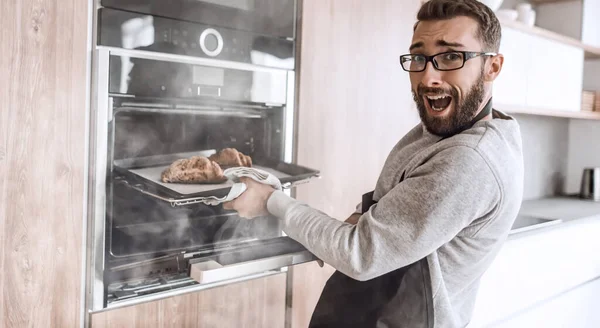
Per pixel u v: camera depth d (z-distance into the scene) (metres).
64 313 1.18
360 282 1.07
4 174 1.08
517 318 2.09
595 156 3.17
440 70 0.96
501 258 1.97
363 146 1.78
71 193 1.17
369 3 1.73
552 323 2.28
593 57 3.13
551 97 2.66
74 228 1.18
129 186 1.21
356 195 1.78
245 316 1.52
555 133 3.18
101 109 1.19
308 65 1.58
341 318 1.08
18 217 1.10
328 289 1.12
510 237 2.04
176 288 1.35
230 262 0.94
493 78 1.01
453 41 0.94
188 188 1.13
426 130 1.08
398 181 1.07
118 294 1.26
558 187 3.27
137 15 1.23
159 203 1.31
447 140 0.95
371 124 1.79
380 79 1.80
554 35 2.58
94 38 1.18
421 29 0.99
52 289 1.16
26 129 1.10
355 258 0.90
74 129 1.16
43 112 1.12
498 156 0.90
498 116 1.06
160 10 1.26
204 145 1.42
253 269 0.94
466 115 0.97
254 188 1.03
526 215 2.47
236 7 1.41
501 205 0.91
